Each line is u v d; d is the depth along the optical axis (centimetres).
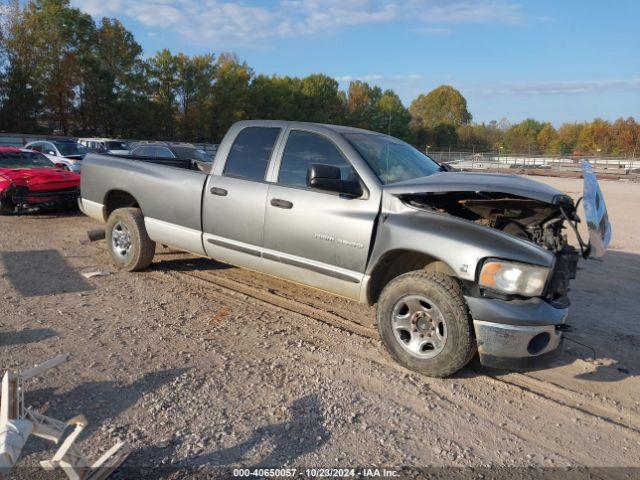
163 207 594
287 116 6625
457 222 394
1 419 255
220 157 546
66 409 340
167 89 5609
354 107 7262
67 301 545
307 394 370
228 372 398
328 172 426
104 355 420
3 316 496
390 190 425
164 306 540
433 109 9600
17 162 1170
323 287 468
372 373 405
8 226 959
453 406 364
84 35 5009
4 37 4700
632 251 890
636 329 520
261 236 501
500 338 367
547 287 375
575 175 3700
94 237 739
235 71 6109
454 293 380
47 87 4747
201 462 292
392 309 413
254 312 532
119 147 2272
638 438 334
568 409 366
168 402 352
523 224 428
